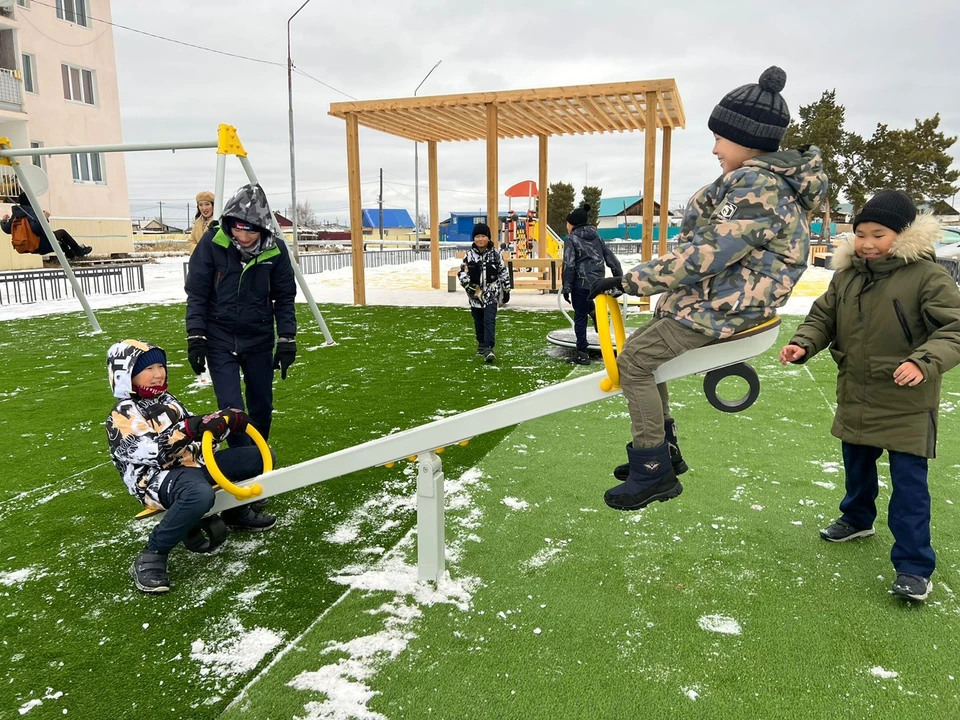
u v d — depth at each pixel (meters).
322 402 5.27
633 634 2.26
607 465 3.85
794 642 2.21
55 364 6.85
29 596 2.53
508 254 15.40
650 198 10.02
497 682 2.03
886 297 2.42
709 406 5.11
